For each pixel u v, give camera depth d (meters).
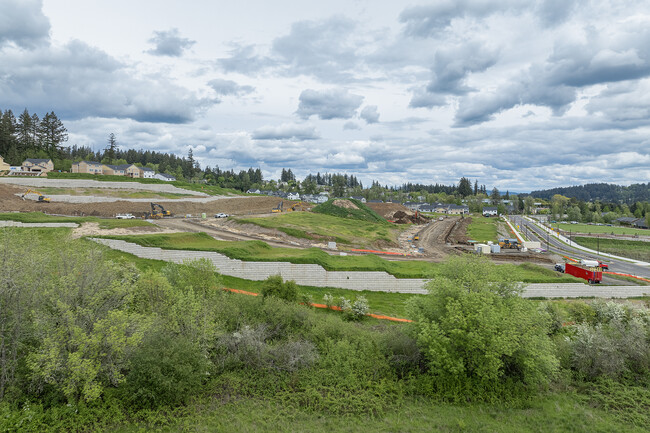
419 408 19.17
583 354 23.81
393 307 37.34
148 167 183.38
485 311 20.89
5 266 16.83
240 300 28.02
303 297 34.97
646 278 56.03
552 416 18.94
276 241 63.97
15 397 16.12
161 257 42.91
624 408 19.81
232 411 17.92
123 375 17.98
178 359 18.42
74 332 16.75
